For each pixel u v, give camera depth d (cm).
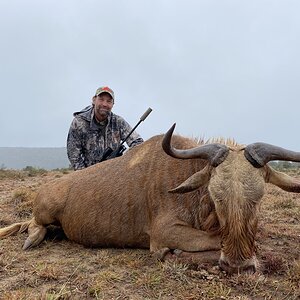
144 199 234
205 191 206
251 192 176
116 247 246
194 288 173
